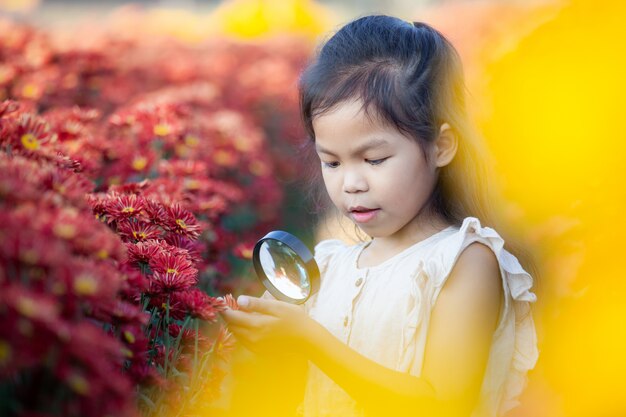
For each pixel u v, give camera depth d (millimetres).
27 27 5098
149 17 11117
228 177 4023
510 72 3504
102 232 1333
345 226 2287
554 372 2736
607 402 2678
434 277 1633
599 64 3297
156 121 3113
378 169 1637
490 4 8203
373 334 1703
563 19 3414
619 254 2697
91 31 7504
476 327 1611
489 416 1702
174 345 1686
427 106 1677
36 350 1046
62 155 1760
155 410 1515
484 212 1882
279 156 5348
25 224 1146
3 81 4043
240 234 3855
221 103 5621
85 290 1151
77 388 1090
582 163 3043
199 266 2463
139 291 1498
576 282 2695
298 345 1607
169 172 2850
